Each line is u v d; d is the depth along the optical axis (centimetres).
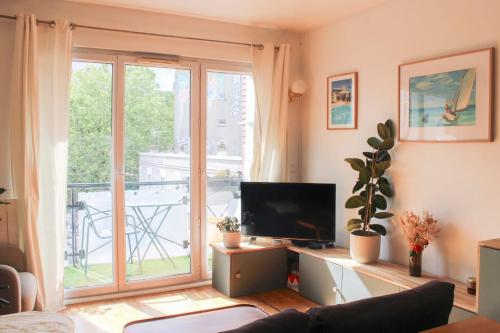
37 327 226
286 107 438
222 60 425
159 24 392
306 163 460
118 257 394
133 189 402
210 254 437
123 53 388
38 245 336
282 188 411
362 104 387
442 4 314
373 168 350
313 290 384
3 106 340
